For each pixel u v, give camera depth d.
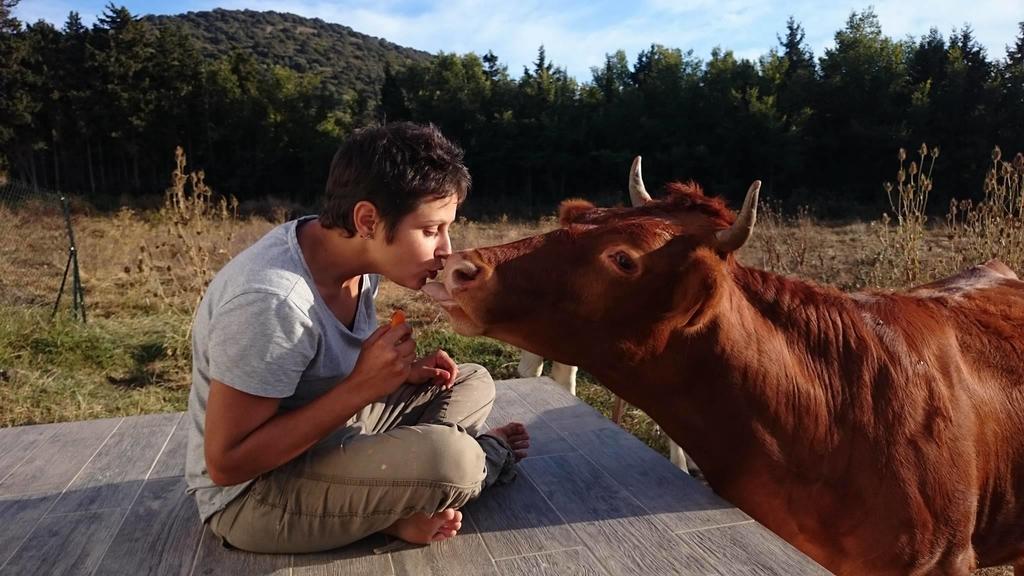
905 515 2.41
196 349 2.09
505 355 6.77
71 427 3.31
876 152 33.59
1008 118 31.11
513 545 2.24
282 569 2.12
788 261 10.06
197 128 42.62
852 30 35.91
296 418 1.91
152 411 5.54
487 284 2.24
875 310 2.69
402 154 1.92
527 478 2.72
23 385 5.86
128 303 8.97
